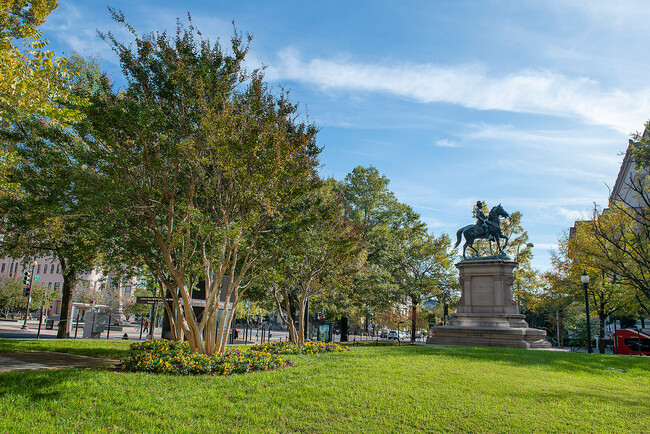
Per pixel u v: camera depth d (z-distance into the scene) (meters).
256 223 14.31
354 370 13.00
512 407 9.41
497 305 27.38
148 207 13.48
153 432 7.44
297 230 15.56
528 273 41.78
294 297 33.09
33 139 14.23
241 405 9.08
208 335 14.16
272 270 17.22
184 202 14.60
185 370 11.77
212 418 8.28
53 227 19.12
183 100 13.15
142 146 13.86
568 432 7.96
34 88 10.69
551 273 39.34
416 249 39.59
